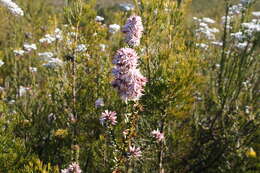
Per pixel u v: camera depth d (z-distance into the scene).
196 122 1.04
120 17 1.14
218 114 1.02
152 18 0.87
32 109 1.05
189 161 1.03
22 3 1.64
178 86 0.82
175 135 0.93
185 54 0.91
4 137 0.73
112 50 1.10
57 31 1.24
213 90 1.06
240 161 0.92
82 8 1.03
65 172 0.63
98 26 1.06
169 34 0.90
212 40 1.38
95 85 1.01
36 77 1.35
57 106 1.03
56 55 1.18
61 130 0.94
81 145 0.96
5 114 0.85
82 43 1.04
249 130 0.96
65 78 1.04
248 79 1.02
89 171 0.94
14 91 1.27
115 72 0.58
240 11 1.06
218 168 1.00
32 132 0.98
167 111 0.86
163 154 0.92
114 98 0.94
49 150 0.97
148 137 0.82
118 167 0.68
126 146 0.67
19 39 1.50
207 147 1.04
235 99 1.00
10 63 1.50
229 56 1.01
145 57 0.87
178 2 0.91
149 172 0.89
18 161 0.71
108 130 0.70
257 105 1.02
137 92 0.58
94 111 0.98
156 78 0.84
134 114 0.66
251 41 0.98
